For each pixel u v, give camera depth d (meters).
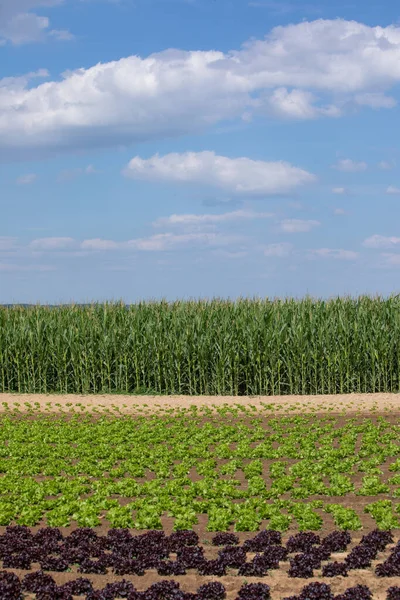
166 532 12.34
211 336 31.62
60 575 10.25
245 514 12.85
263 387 31.61
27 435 21.38
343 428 21.47
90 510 13.09
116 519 12.60
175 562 10.40
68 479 16.47
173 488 14.80
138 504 13.66
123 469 16.84
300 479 15.80
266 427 22.94
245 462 18.08
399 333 31.12
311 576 10.10
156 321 32.88
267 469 17.14
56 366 32.78
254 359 31.30
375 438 19.70
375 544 11.10
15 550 11.16
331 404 27.06
